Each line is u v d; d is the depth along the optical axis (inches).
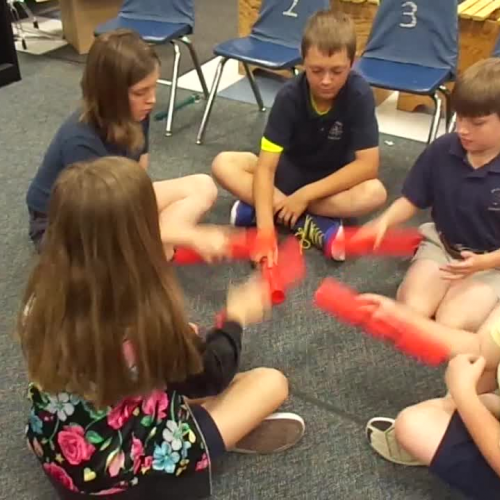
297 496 59.4
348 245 86.2
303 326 76.6
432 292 73.4
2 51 128.6
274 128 85.2
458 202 71.5
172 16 116.9
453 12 99.3
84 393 47.1
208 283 82.4
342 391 69.1
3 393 68.4
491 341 58.4
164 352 47.2
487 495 54.6
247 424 58.4
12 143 110.5
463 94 64.8
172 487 54.5
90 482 51.0
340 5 114.9
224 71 135.5
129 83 69.0
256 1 124.3
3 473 61.3
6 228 91.3
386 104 123.4
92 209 43.1
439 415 57.4
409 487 60.0
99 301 44.7
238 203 90.6
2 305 78.9
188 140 112.7
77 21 140.6
